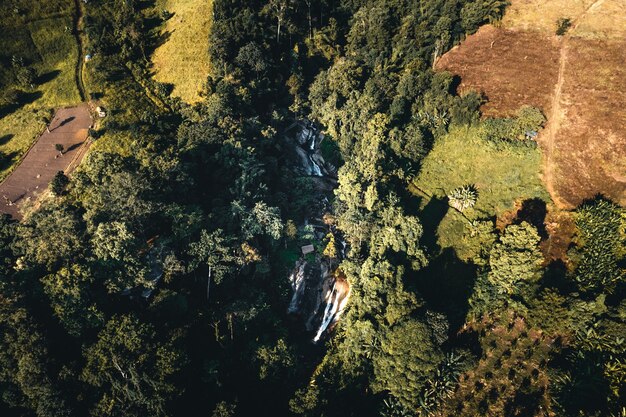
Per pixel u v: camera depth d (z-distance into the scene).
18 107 110.94
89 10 130.62
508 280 77.06
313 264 95.88
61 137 103.31
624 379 61.16
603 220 78.62
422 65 113.31
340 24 140.50
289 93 124.25
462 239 89.06
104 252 72.50
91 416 61.16
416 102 107.94
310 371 83.69
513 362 71.94
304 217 104.19
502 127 97.56
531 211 87.62
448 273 85.56
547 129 96.62
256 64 113.44
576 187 87.88
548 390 67.38
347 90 114.50
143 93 113.38
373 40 125.38
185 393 68.69
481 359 73.50
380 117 101.94
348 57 126.00
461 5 121.25
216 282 81.06
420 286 83.50
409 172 100.00
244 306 82.31
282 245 96.94
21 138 103.50
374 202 90.81
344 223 91.31
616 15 110.88
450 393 69.56
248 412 73.25
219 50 111.75
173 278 80.12
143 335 65.50
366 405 72.69
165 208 82.25
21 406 62.47
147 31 128.12
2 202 90.12
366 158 98.56
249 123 105.81
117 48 123.00
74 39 124.75
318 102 119.25
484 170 96.38
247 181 94.00
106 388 64.25
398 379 68.44
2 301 65.12
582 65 103.50
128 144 97.56
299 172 114.12
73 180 87.44
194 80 113.81
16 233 78.31
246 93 107.38
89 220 76.44
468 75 110.69
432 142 104.62
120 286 72.88
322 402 71.62
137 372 62.62
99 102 109.69
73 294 67.69
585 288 73.56
